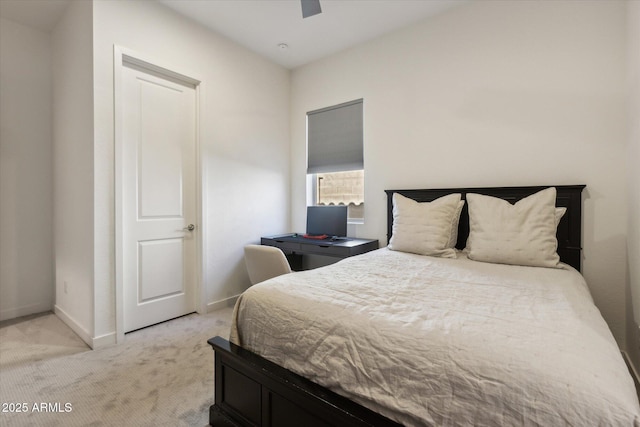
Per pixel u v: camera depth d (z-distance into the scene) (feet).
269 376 3.87
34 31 9.18
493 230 6.76
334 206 10.71
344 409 3.17
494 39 8.02
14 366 6.25
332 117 11.42
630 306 6.17
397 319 3.41
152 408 5.01
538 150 7.47
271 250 7.23
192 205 9.43
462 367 2.71
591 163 6.86
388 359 3.09
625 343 6.45
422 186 9.25
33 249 9.30
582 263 6.93
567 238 6.96
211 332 8.02
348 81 10.85
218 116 9.79
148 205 8.36
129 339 7.57
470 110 8.39
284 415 3.77
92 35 6.99
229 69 10.12
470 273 5.67
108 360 6.52
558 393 2.30
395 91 9.75
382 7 8.51
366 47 10.37
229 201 10.18
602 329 3.16
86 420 4.70
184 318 9.02
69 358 6.58
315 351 3.66
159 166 8.59
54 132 9.27
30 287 9.27
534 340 2.83
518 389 2.44
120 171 7.45
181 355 6.77
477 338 2.90
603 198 6.73
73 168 7.96
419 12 8.75
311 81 11.87
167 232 8.80
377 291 4.47
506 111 7.88
